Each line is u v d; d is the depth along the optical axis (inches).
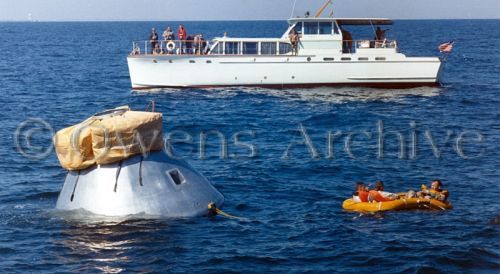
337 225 1053.2
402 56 2623.0
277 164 1483.8
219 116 2140.7
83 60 4608.8
